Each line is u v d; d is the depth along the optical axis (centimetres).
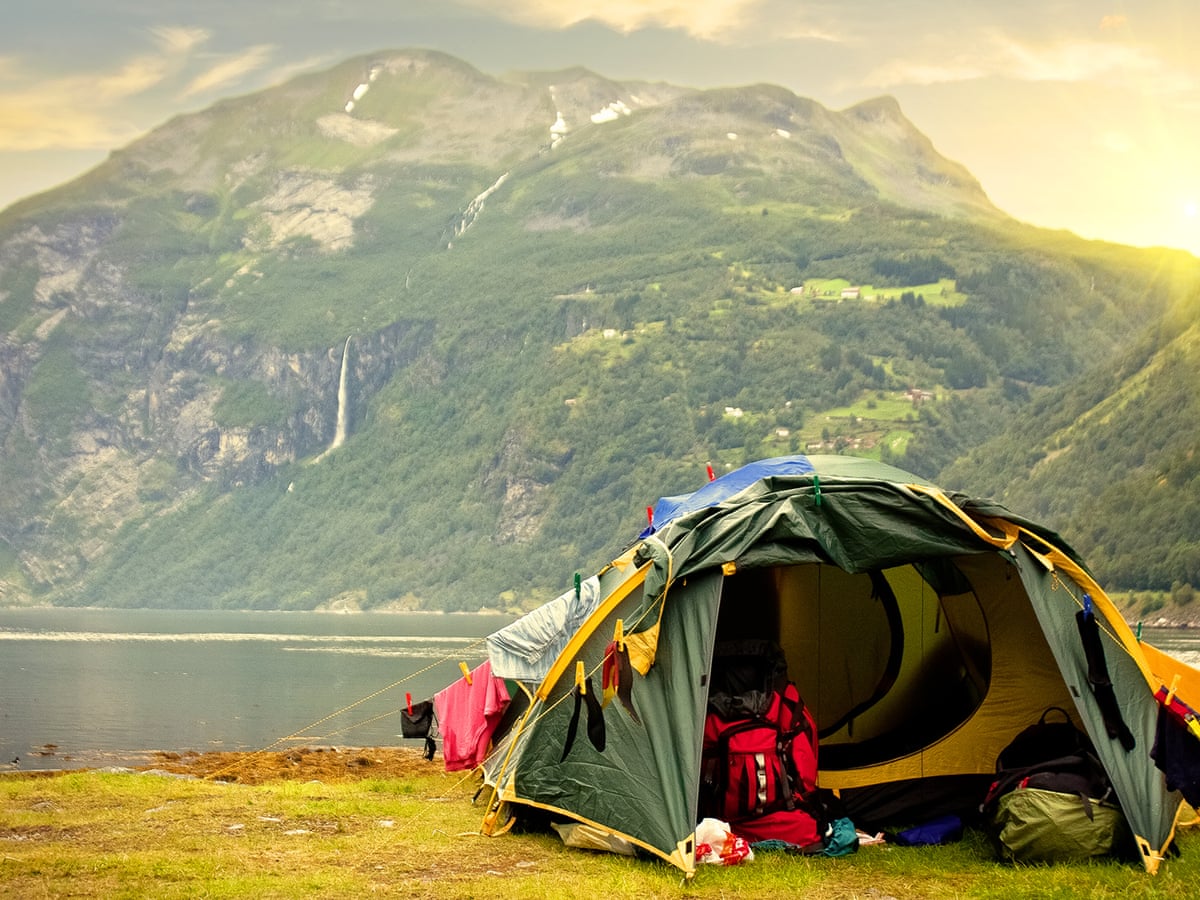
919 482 1098
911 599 1158
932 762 1110
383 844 983
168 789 1320
